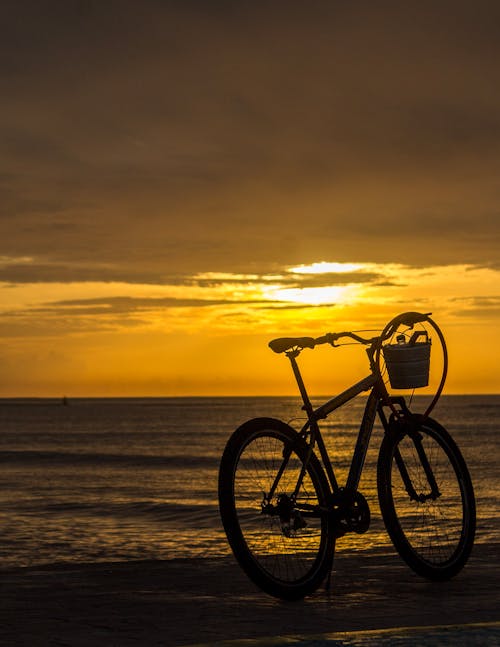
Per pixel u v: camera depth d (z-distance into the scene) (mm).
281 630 3197
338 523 4203
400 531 4406
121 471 53156
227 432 125938
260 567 3861
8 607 3695
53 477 48375
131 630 3207
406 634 2689
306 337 4426
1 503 32625
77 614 3539
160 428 142750
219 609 3639
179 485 42344
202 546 18375
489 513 22578
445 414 197250
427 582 4344
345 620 3373
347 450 55875
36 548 18312
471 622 3309
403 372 4570
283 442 4215
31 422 180875
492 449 69250
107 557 16625
